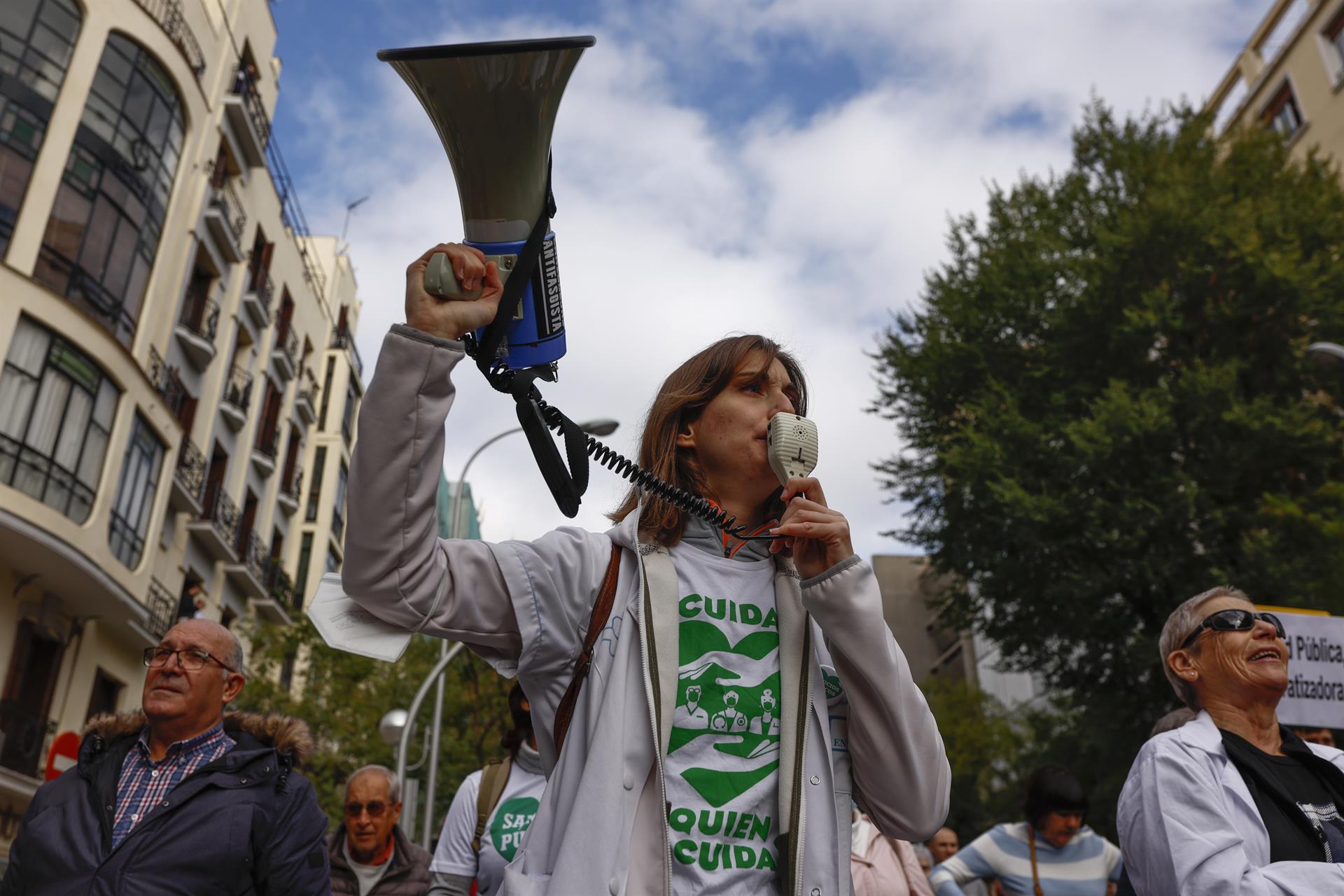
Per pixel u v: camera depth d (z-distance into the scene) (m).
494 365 1.88
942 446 19.95
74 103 20.23
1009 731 35.31
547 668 2.02
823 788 1.99
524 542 2.06
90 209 20.38
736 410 2.29
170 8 23.78
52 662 20.03
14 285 18.42
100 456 20.09
